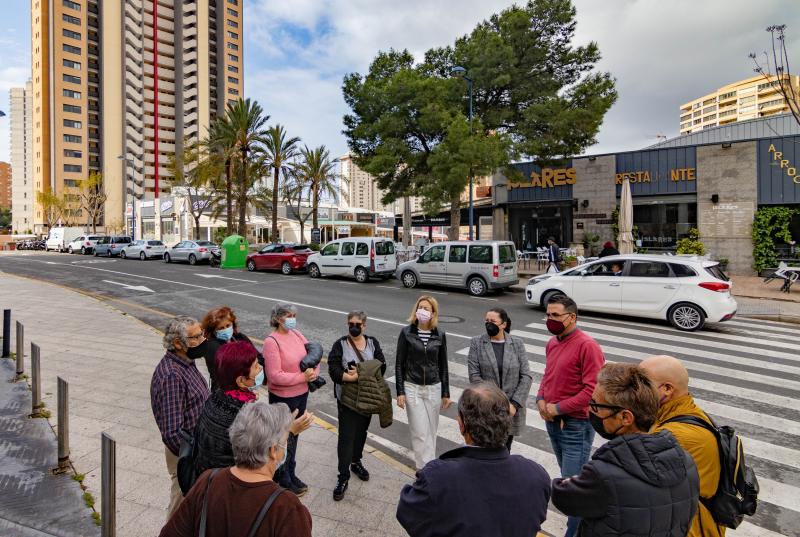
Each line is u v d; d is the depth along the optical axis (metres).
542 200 25.48
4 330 7.55
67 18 83.81
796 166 19.58
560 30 20.83
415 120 20.22
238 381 2.52
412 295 15.38
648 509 1.74
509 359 3.87
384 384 4.01
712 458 2.14
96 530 3.24
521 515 1.78
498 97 21.62
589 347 3.32
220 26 102.38
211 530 1.70
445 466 1.87
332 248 20.14
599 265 11.74
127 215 64.00
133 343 8.91
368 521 3.58
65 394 4.07
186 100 97.75
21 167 122.62
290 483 3.89
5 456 4.24
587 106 19.30
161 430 2.85
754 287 16.84
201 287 17.42
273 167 32.44
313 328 10.55
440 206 20.25
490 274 15.16
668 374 2.45
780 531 3.56
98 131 88.31
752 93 103.00
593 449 5.03
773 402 6.12
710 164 21.22
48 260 30.92
